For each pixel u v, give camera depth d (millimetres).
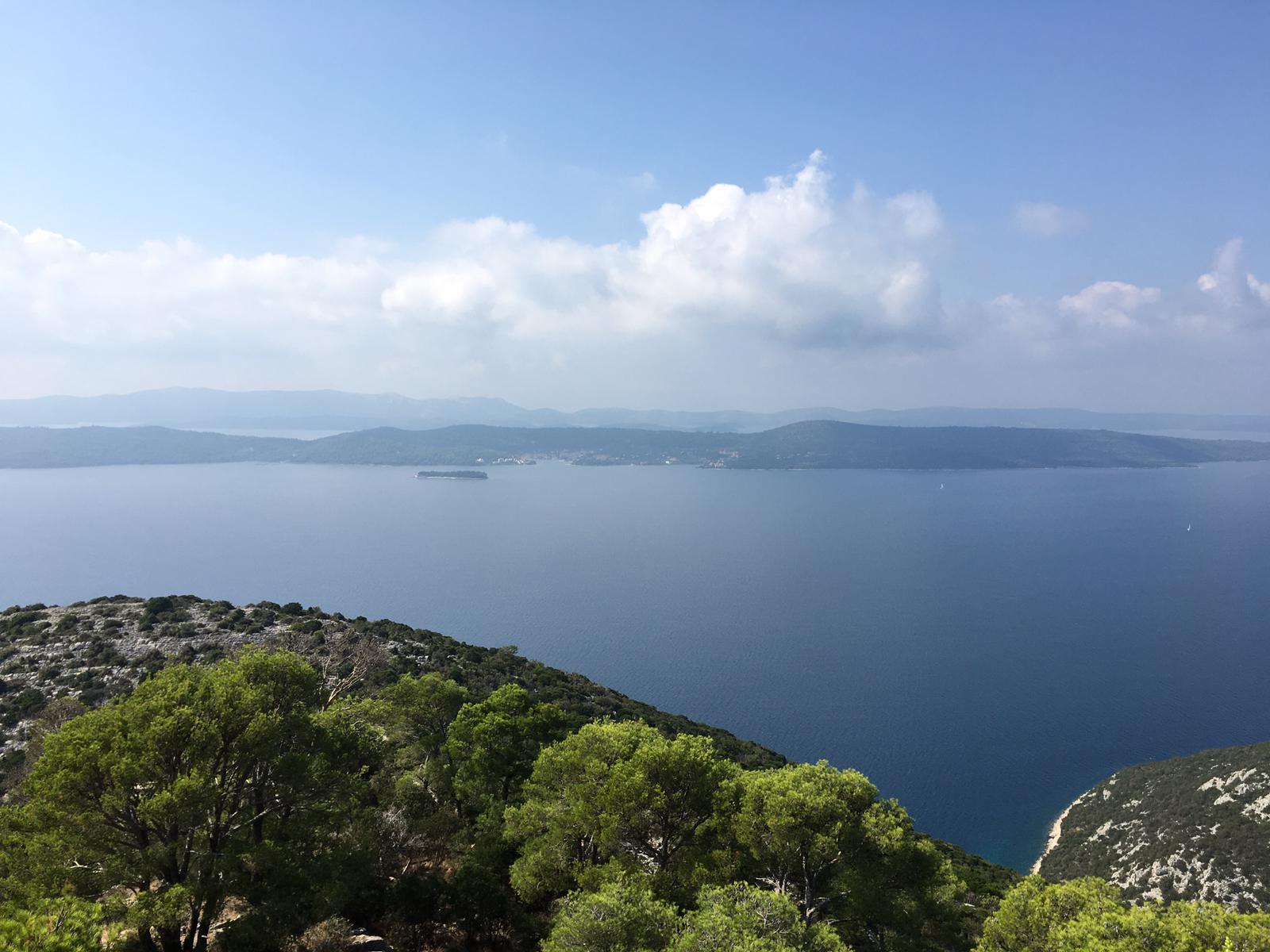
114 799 20344
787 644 196625
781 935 17750
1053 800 105625
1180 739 131750
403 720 39406
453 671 63156
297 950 21984
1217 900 55344
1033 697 155125
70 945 14656
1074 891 22578
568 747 30422
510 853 30844
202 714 21969
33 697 41594
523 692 39062
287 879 21578
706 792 26281
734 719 140125
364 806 29953
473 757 34250
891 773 115688
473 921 25609
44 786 20109
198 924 21641
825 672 172250
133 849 20438
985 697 154125
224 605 66312
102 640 51562
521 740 36188
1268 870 55719
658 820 26047
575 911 19406
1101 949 18672
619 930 18094
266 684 24891
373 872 27188
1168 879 60906
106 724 21266
